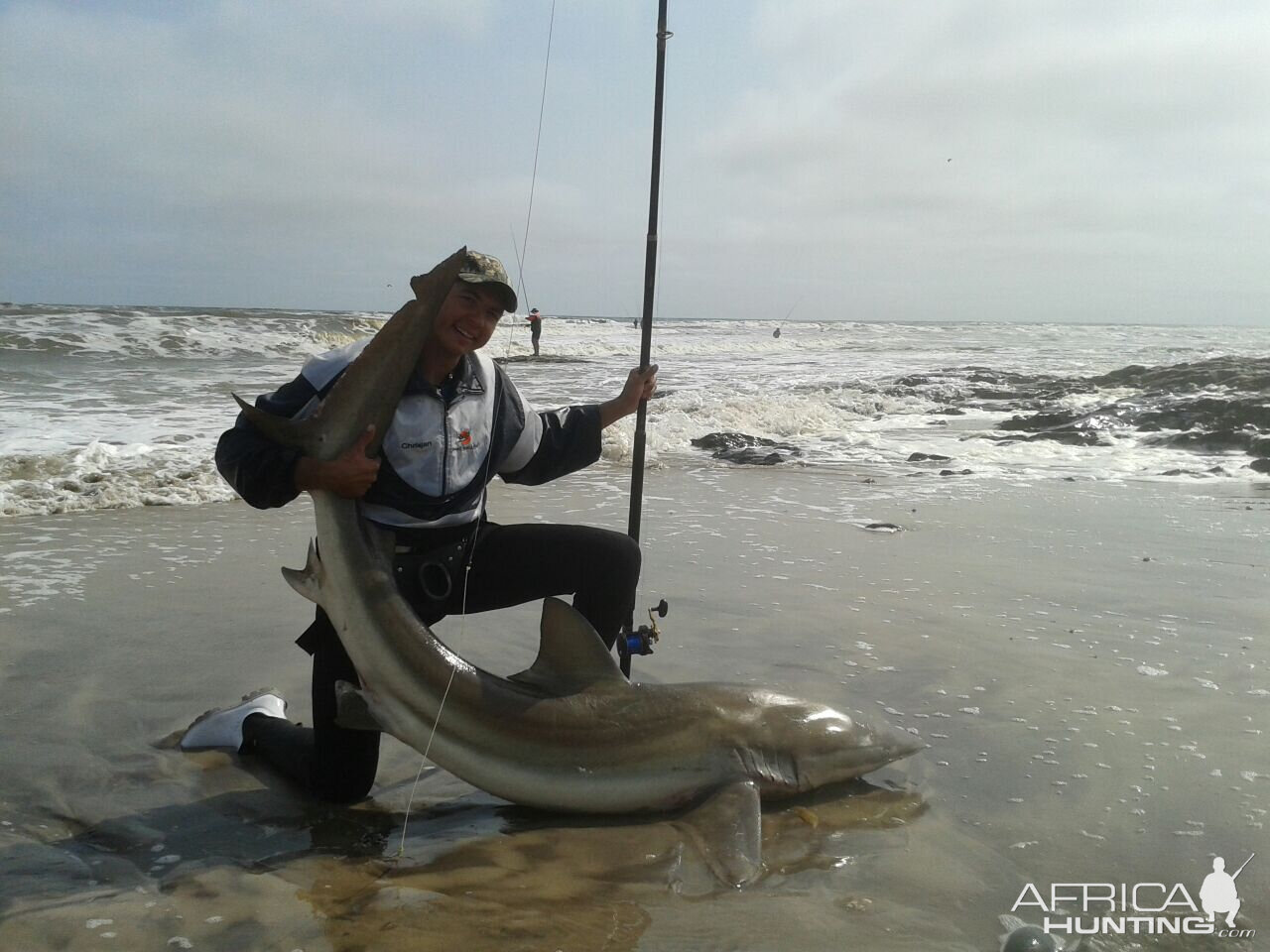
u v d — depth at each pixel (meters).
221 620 5.18
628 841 3.11
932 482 9.77
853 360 31.06
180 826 3.19
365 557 3.13
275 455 3.07
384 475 3.24
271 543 6.81
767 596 5.68
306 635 3.29
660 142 4.07
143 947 2.50
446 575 3.39
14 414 12.66
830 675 4.48
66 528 7.19
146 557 6.38
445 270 3.12
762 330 60.62
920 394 18.11
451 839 3.12
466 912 2.69
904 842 3.11
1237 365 16.88
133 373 19.14
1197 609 5.50
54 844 3.05
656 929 2.62
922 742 3.68
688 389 18.67
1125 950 2.54
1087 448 12.09
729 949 2.54
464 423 3.36
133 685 4.32
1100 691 4.31
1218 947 2.56
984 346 44.12
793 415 14.17
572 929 2.62
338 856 3.01
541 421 3.73
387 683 3.10
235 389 16.17
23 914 2.64
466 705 3.14
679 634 5.01
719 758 3.33
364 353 3.08
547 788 3.19
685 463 10.85
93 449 9.30
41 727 3.88
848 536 7.27
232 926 2.61
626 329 53.81
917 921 2.68
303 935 2.57
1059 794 3.41
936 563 6.48
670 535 7.23
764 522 7.76
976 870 2.95
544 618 3.38
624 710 3.31
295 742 3.54
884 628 5.15
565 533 3.61
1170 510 8.38
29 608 5.29
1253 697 4.25
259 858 2.99
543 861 2.98
